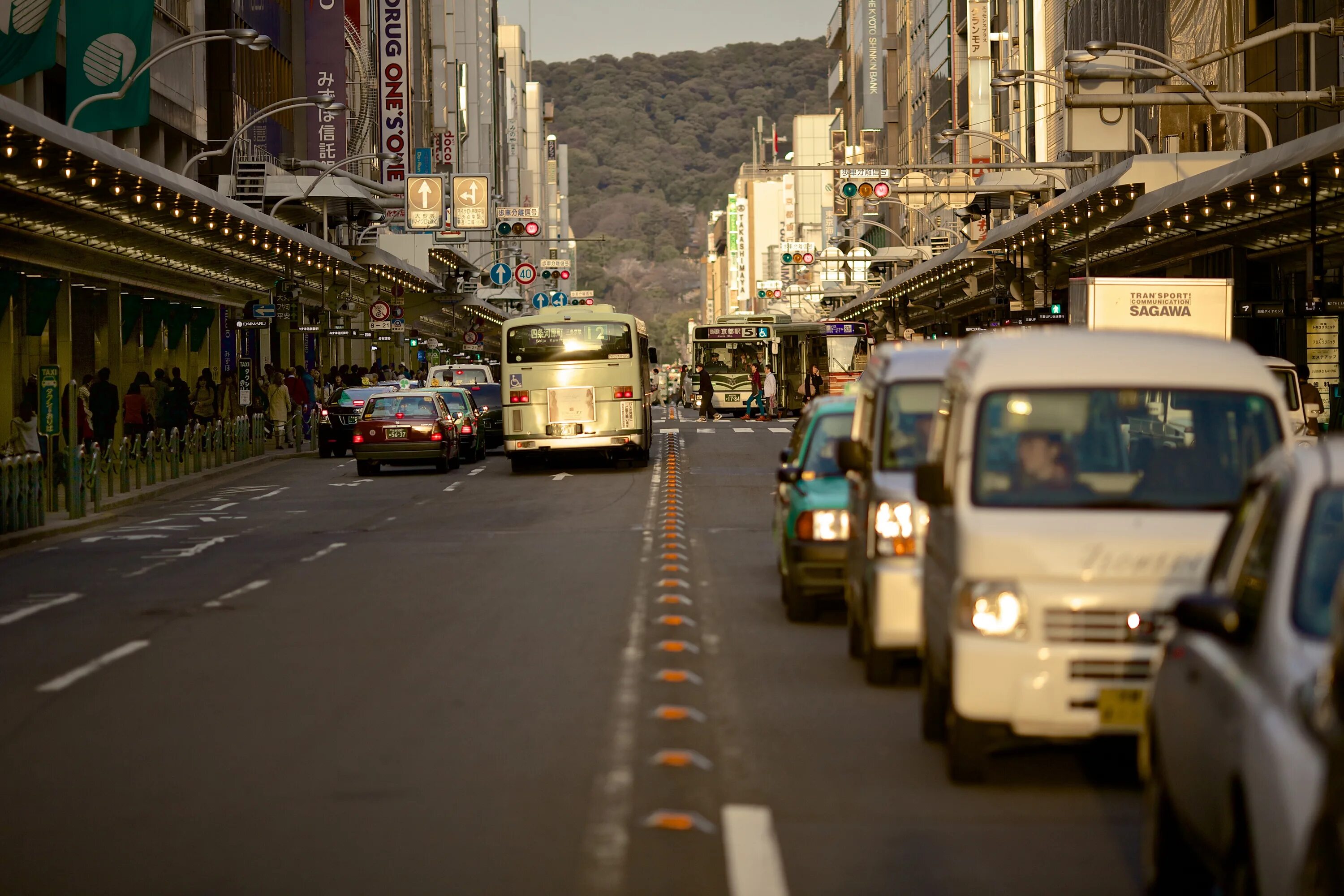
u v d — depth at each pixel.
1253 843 11.70
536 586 41.16
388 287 184.88
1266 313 73.94
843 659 30.22
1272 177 65.62
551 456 99.38
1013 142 187.25
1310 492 13.52
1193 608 13.34
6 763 22.05
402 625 34.94
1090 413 21.25
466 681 27.92
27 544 55.81
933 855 17.22
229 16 148.25
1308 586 13.01
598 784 20.45
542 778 20.80
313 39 178.50
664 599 37.91
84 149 65.44
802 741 23.09
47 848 17.64
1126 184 89.62
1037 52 176.00
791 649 31.33
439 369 131.88
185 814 19.08
